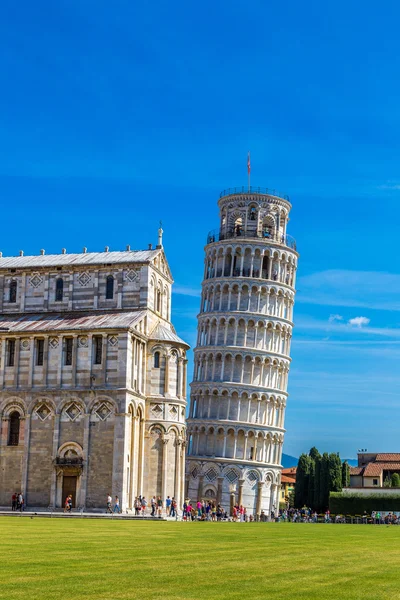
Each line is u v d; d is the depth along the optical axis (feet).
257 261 539.29
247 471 506.07
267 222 549.54
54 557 108.37
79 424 306.14
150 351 329.93
